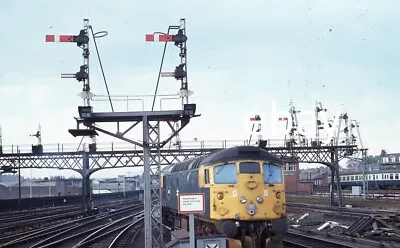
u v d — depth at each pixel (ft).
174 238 43.47
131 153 173.47
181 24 61.62
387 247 66.54
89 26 61.41
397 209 138.62
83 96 60.44
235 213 58.44
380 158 471.21
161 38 60.75
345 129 203.72
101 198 319.88
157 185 69.87
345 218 113.29
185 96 61.46
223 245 40.73
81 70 60.59
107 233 106.73
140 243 88.22
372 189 285.23
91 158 174.40
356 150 180.55
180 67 61.52
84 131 64.28
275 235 59.52
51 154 170.40
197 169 68.64
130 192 426.92
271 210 59.16
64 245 87.71
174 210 92.94
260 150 60.80
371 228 92.17
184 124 64.44
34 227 132.16
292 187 325.62
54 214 181.16
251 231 59.00
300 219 122.01
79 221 149.18
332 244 71.26
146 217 62.75
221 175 59.98
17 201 209.15
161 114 61.41
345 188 316.19
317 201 205.57
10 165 171.73
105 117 60.95
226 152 60.54
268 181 59.88
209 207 61.11
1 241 92.22
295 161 173.58
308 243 76.59
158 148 65.10
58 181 414.21
